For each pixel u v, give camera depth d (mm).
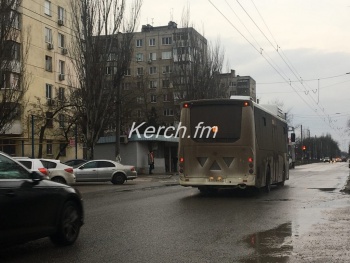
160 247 7242
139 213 11359
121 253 6820
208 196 16156
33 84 39562
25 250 7039
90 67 29219
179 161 15664
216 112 15422
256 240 7785
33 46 39969
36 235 6598
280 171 20109
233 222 9828
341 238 7934
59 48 44281
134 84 71438
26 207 6371
